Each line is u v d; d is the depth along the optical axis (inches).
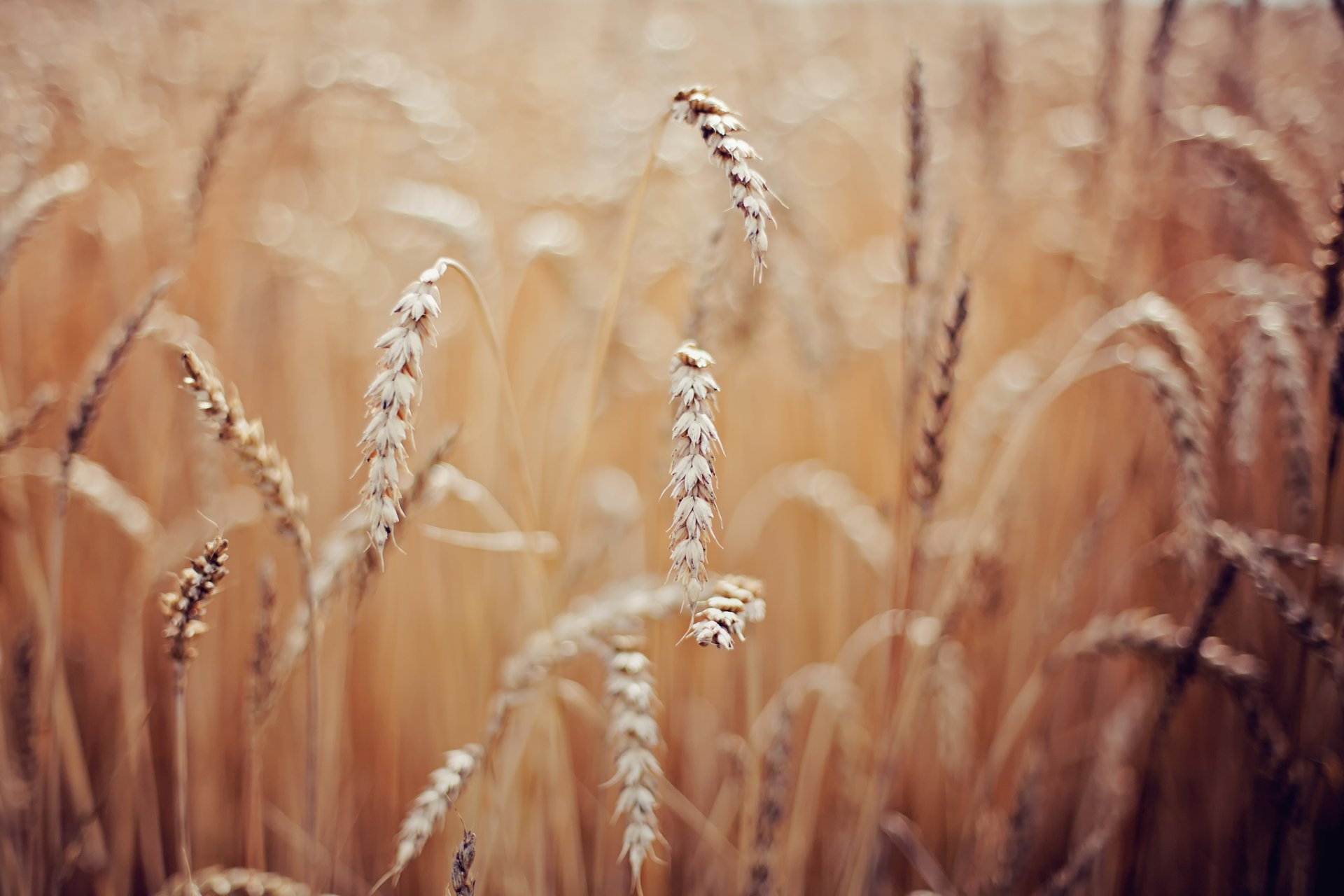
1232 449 33.8
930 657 32.6
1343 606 31.8
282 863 38.0
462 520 41.2
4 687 34.4
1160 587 43.1
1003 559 34.0
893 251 60.7
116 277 45.1
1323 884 35.7
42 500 42.1
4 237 32.3
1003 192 47.5
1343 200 29.7
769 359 51.5
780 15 78.6
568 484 31.1
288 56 63.1
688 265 43.5
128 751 34.2
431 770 40.1
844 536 40.2
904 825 35.7
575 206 53.6
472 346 51.7
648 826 26.5
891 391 45.4
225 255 50.0
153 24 61.6
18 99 44.6
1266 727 31.7
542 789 32.1
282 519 27.3
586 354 44.6
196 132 54.7
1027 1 86.3
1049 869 41.7
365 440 24.4
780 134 49.5
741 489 51.6
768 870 31.2
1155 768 33.0
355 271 50.0
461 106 62.1
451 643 36.7
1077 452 47.3
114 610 43.0
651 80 57.7
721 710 40.7
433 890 35.7
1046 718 42.3
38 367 47.1
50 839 35.3
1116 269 41.9
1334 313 30.3
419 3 81.0
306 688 36.6
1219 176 40.6
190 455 37.4
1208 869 39.5
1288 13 51.5
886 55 84.0
